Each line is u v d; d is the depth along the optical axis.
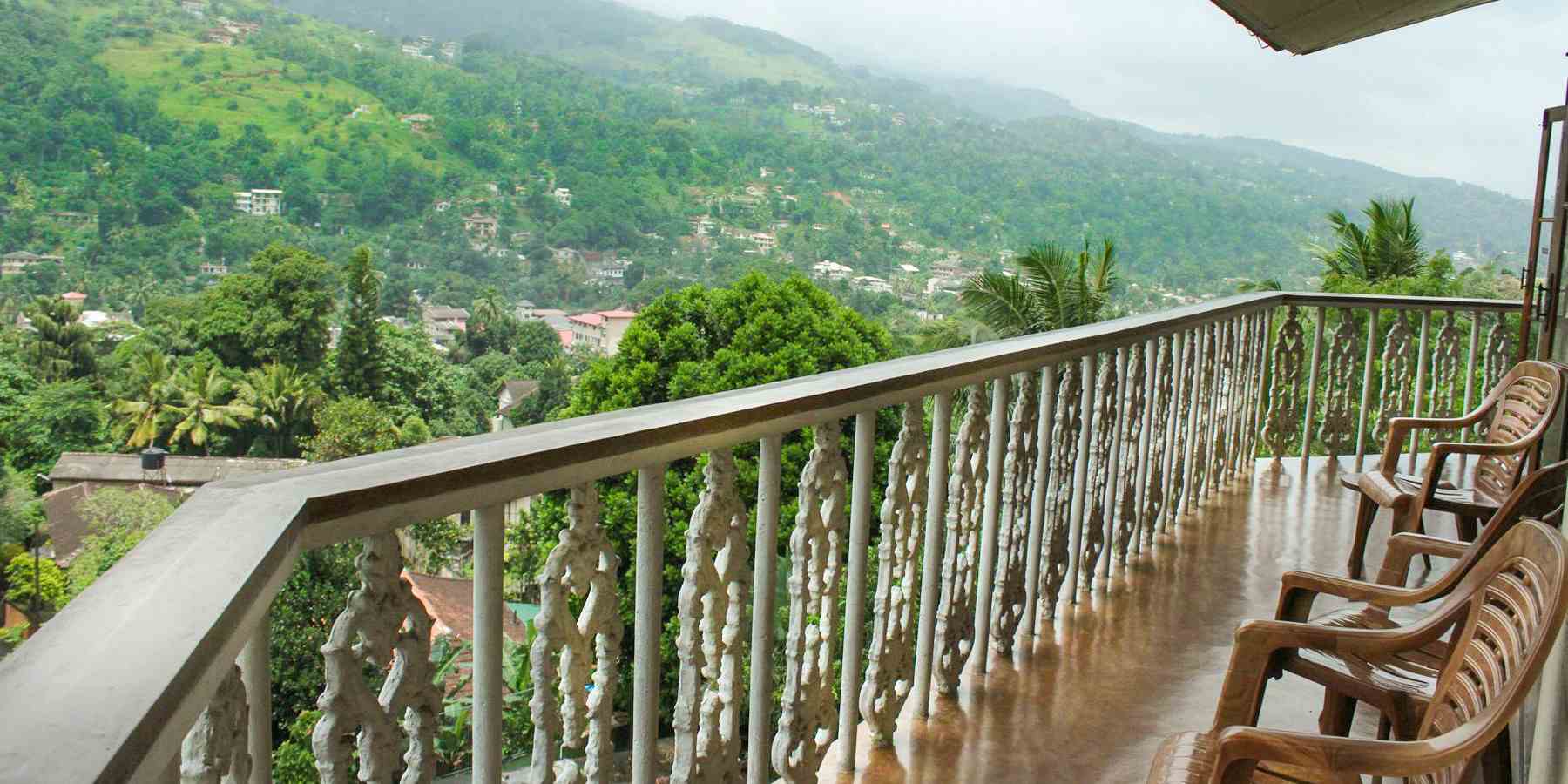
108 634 0.93
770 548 2.36
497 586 1.60
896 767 3.02
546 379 36.53
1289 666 2.56
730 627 2.20
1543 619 1.67
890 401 2.75
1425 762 1.68
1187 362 5.66
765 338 19.81
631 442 1.81
